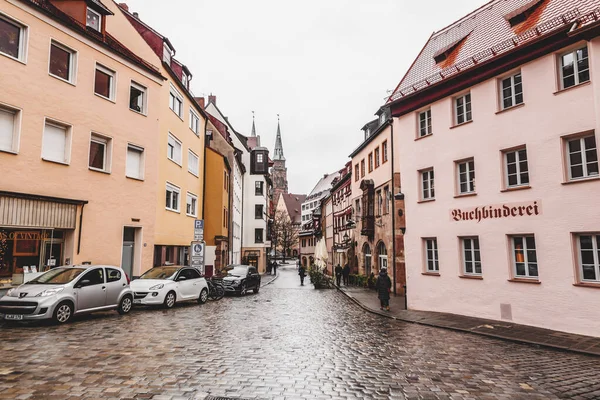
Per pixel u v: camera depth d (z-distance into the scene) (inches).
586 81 471.8
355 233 1408.7
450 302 620.4
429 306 656.4
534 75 523.8
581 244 473.7
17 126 515.2
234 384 241.8
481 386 257.6
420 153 690.2
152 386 231.1
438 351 365.7
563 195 484.1
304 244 3171.8
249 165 2218.3
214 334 399.5
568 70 498.6
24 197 514.9
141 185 713.6
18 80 515.5
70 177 581.6
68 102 582.6
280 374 267.6
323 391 236.5
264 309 640.4
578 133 475.8
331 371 281.7
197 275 690.8
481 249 576.4
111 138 656.4
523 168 542.0
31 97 530.3
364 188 1165.1
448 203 631.8
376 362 314.2
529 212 518.6
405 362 317.7
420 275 675.4
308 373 273.4
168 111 832.9
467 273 608.4
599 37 447.2
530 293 512.7
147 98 738.2
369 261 1235.2
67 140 584.4
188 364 281.1
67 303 424.2
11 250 506.9
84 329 392.2
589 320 451.8
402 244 931.3
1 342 323.6
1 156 494.3
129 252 697.6
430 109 688.4
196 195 1032.8
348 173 1512.1
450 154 634.2
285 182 5246.1
